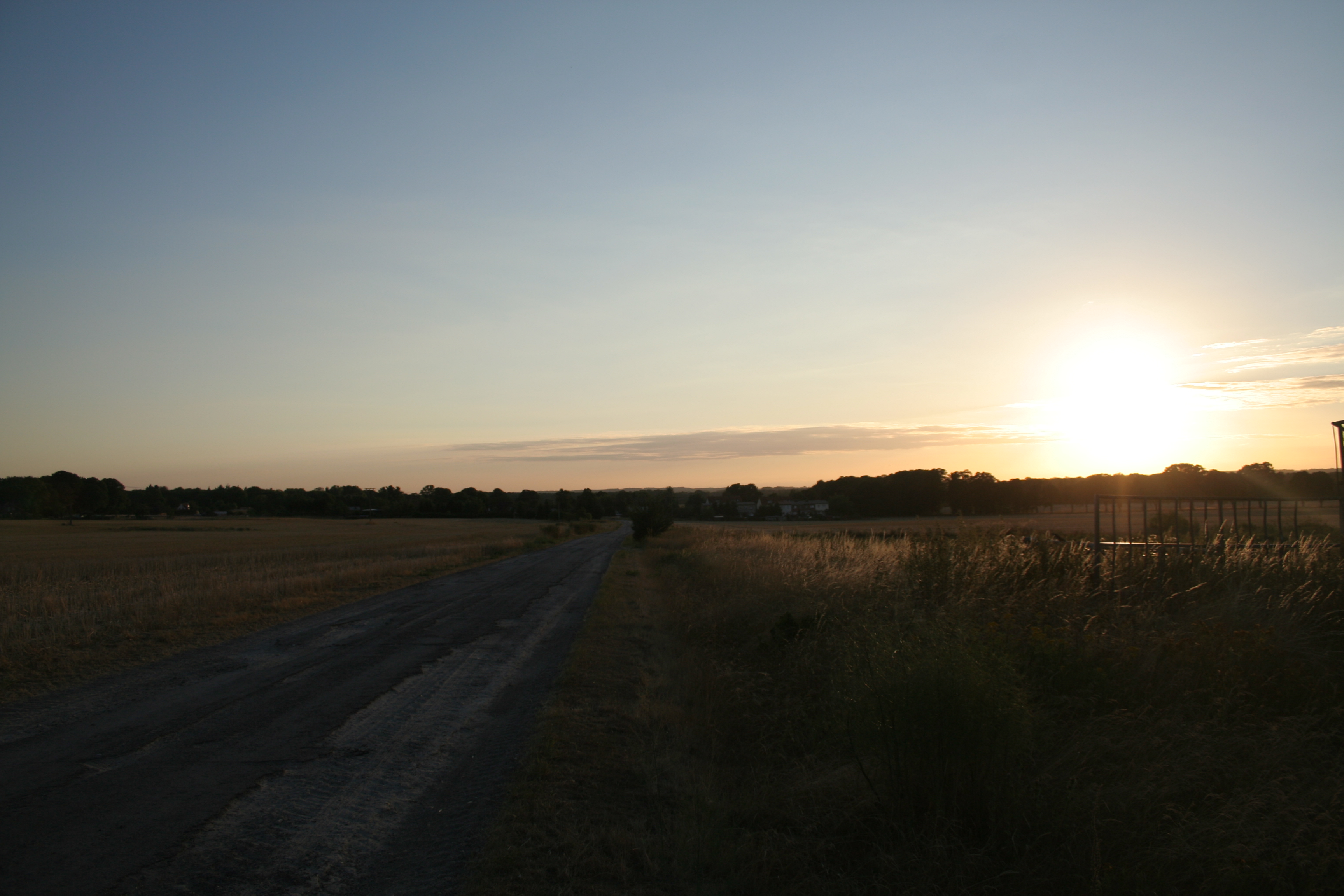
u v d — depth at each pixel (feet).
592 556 127.54
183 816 15.69
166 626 43.52
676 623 43.24
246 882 12.77
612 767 18.70
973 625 22.66
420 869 13.37
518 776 18.08
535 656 34.99
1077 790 13.97
